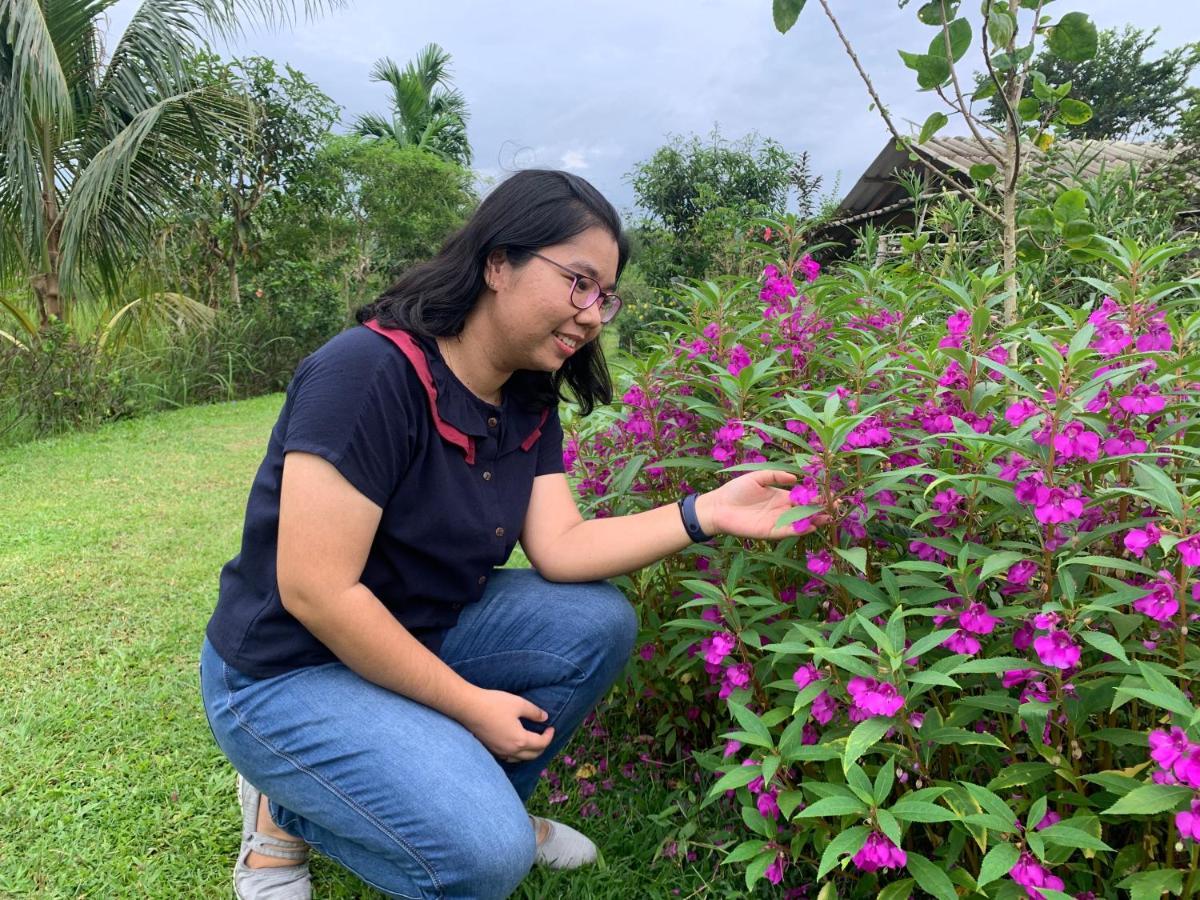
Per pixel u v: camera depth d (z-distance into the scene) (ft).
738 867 5.39
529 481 5.32
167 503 15.10
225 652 4.58
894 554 5.46
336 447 4.09
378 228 47.50
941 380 4.99
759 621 5.21
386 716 4.36
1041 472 3.98
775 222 7.17
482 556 4.94
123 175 23.21
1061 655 3.55
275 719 4.44
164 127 25.43
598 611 5.35
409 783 4.19
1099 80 67.15
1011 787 4.34
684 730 6.68
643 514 5.31
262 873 5.13
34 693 7.96
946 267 10.42
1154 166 20.35
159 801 6.31
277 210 38.04
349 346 4.33
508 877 4.20
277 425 4.57
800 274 7.07
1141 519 4.02
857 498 4.44
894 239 18.70
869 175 25.34
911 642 4.64
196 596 10.49
